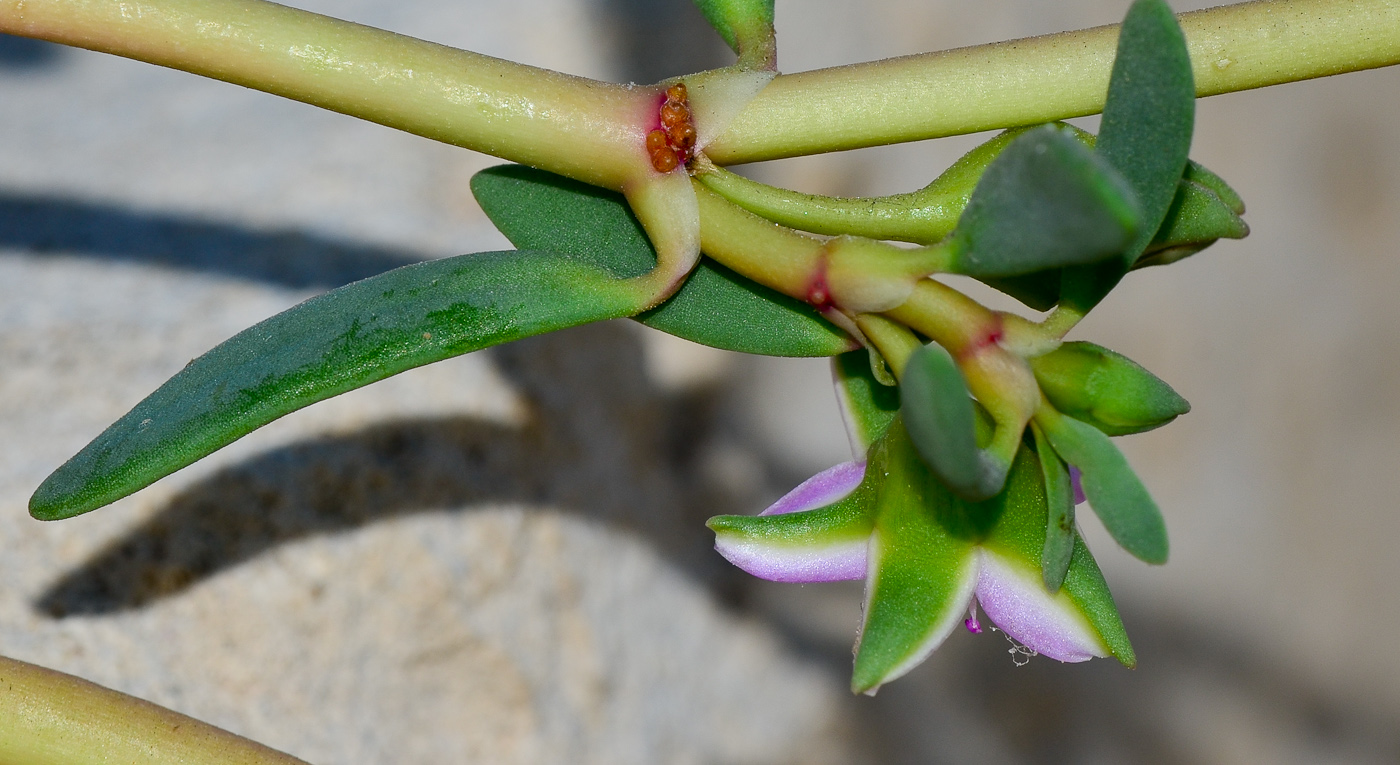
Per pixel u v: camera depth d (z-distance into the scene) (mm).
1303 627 283
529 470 185
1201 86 115
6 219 194
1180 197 112
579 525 197
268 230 200
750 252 110
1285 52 114
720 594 269
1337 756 281
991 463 105
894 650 109
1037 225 103
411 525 165
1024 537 110
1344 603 282
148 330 172
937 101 113
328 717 151
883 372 111
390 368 110
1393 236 280
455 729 167
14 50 263
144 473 109
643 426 249
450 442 174
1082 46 114
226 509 151
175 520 150
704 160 113
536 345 200
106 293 178
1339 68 115
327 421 165
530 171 118
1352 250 283
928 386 102
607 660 198
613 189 113
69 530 146
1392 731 279
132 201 203
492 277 111
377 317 110
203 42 111
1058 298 112
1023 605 110
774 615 281
